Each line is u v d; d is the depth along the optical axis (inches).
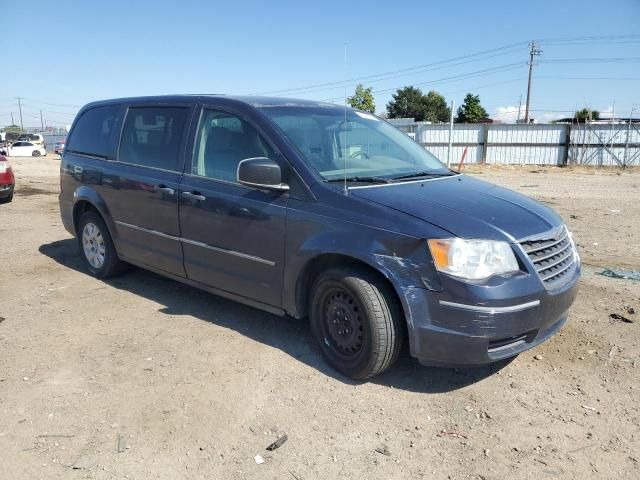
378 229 135.8
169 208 187.6
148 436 123.3
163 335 176.1
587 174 1026.1
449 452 118.0
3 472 111.7
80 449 118.9
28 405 135.4
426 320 130.8
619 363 155.0
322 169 155.6
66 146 248.5
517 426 127.0
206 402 136.7
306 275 153.8
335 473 111.6
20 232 335.9
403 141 199.5
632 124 1208.2
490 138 1284.4
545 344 167.2
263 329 180.4
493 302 125.8
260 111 169.3
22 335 176.6
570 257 151.9
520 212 145.3
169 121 196.2
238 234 165.8
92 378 148.6
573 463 114.0
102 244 229.9
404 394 140.6
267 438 122.8
